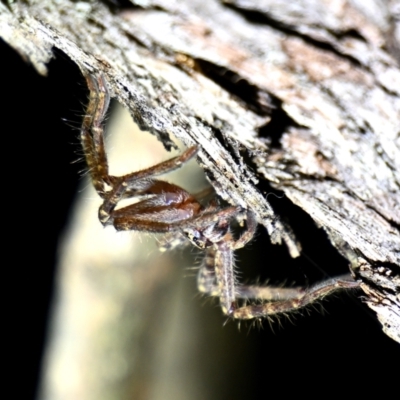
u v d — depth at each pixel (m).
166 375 0.33
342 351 0.31
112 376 0.33
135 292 0.33
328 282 0.27
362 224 0.26
